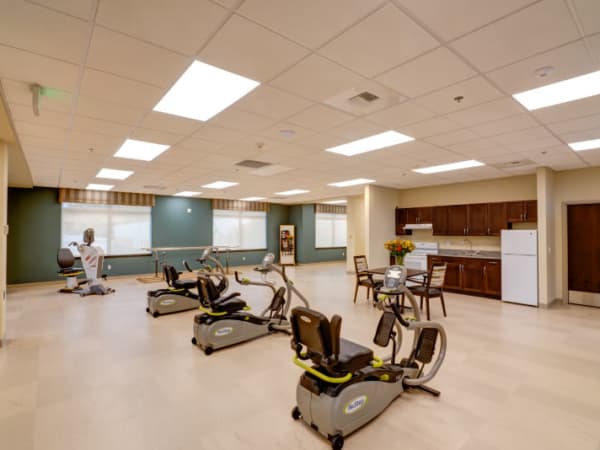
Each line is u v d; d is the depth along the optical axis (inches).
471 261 267.7
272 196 417.7
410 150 184.7
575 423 92.5
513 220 260.8
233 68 92.9
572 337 164.9
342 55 85.8
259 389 111.7
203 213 437.1
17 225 316.2
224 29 74.4
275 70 94.1
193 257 427.2
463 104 118.6
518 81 100.6
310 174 260.4
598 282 233.6
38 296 267.9
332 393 83.2
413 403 102.6
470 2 65.1
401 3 65.5
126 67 92.0
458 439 85.4
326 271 435.2
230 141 166.2
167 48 82.4
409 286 216.2
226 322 149.1
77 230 347.9
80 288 293.4
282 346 152.9
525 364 131.6
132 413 97.0
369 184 315.9
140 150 184.1
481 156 198.8
